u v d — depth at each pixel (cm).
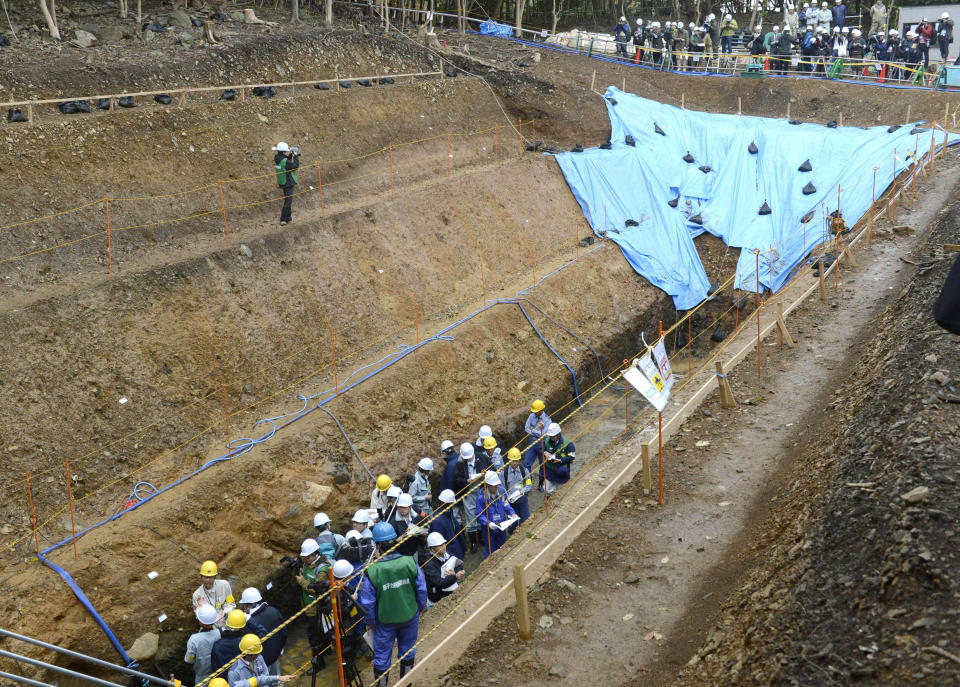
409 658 837
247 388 1432
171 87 1958
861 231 1911
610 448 1288
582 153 2462
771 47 3297
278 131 1975
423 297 1814
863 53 3303
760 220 2367
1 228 1397
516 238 2122
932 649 584
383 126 2244
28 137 1544
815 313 1583
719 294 2267
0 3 2169
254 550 1201
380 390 1491
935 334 1089
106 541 1086
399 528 1097
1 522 1072
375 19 3084
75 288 1369
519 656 820
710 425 1240
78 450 1197
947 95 2842
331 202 1914
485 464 1239
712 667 712
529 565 933
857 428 979
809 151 2478
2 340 1210
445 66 2692
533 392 1739
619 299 2105
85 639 993
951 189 2128
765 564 830
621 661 800
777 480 1053
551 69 3091
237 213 1747
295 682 1041
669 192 2498
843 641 640
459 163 2314
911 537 695
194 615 1086
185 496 1185
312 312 1602
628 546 979
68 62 1861
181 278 1449
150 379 1326
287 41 2302
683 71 3353
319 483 1301
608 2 4412
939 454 808
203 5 2584
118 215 1565
